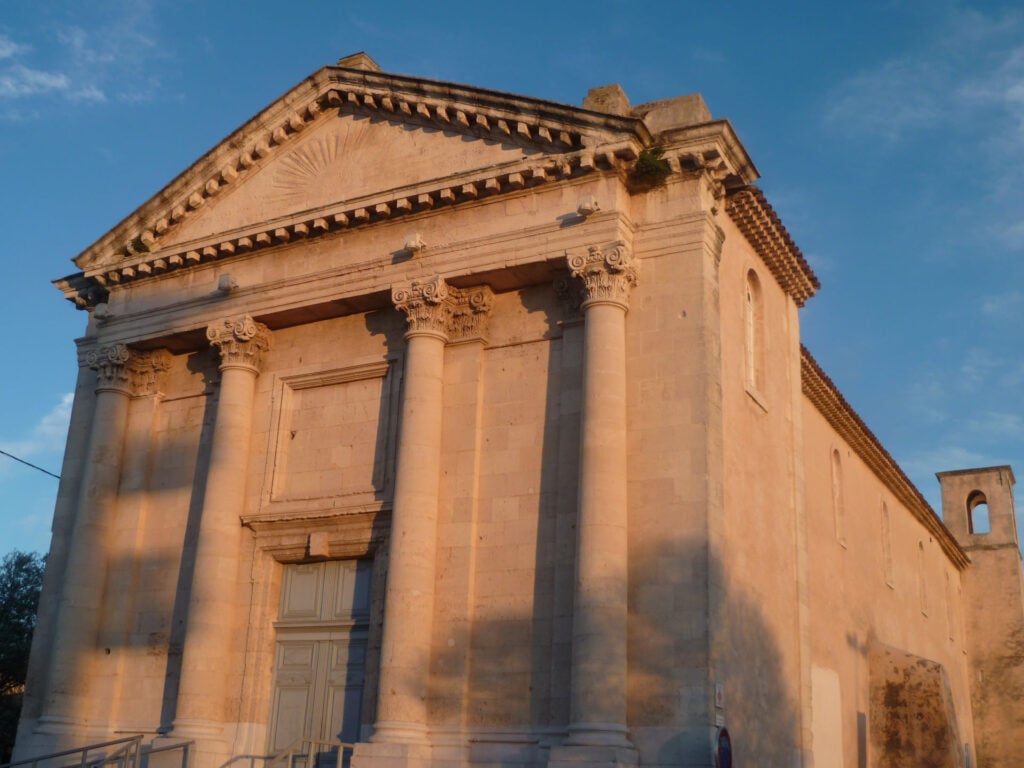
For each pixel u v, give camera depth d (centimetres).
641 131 2289
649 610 2069
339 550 2477
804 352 3019
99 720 2648
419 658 2212
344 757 2350
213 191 2875
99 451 2838
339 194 2700
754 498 2453
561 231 2334
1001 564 5747
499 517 2298
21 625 4653
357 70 2678
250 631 2517
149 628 2691
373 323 2620
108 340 2925
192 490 2769
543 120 2402
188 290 2838
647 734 2000
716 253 2327
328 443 2606
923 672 3256
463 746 2152
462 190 2436
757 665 2323
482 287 2444
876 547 3881
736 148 2342
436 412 2386
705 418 2144
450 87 2520
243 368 2689
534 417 2334
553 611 2170
